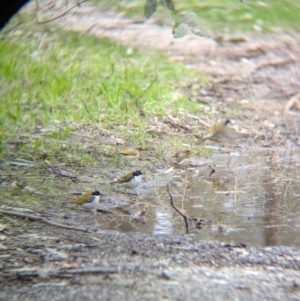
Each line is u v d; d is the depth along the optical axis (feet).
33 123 49.55
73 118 50.80
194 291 26.48
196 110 55.72
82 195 36.17
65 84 55.01
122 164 43.93
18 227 33.04
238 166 45.57
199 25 34.83
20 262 28.86
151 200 38.11
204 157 47.19
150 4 32.96
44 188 39.14
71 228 33.01
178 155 46.39
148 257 29.58
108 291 26.18
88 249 30.37
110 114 51.93
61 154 44.70
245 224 34.71
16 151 44.70
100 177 41.57
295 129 55.01
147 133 49.85
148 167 43.88
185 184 41.39
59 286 26.63
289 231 33.83
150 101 55.16
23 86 54.29
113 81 57.06
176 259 29.53
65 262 28.89
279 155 49.03
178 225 34.17
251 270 28.91
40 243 31.01
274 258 30.27
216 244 31.42
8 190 38.52
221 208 37.14
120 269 28.25
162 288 26.58
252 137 52.37
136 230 33.22
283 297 26.48
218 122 49.44
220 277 27.96
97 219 34.78
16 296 25.80
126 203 37.50
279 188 41.22
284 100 60.80
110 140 47.85
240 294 26.48
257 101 59.88
